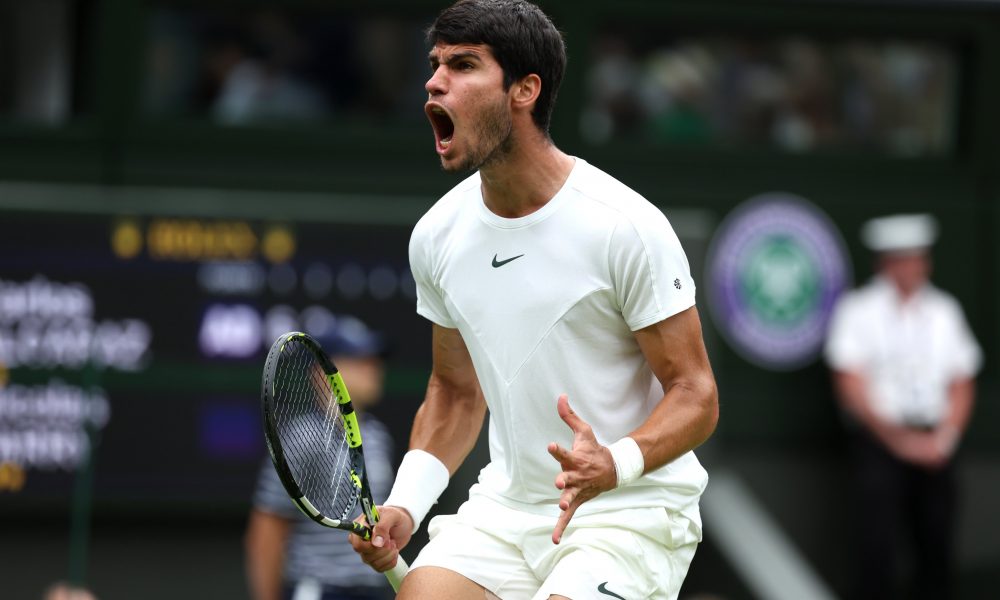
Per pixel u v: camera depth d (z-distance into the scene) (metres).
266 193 27.22
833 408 29.06
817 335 29.06
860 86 29.45
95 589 25.50
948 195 29.77
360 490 12.82
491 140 11.73
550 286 12.01
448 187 27.67
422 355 26.14
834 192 29.22
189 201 26.73
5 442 25.39
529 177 11.99
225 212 25.77
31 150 26.56
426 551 12.91
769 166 29.03
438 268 12.61
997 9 29.30
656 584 12.37
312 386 13.77
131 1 26.58
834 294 29.16
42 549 25.45
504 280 12.16
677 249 12.00
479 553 12.72
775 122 29.17
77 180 26.66
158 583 25.66
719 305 28.73
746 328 28.83
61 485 25.53
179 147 27.00
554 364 12.14
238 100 27.27
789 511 28.84
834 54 29.27
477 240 12.29
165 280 25.66
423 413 13.46
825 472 29.05
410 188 27.55
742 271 28.83
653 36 28.45
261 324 25.84
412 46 27.64
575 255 11.93
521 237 12.09
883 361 28.36
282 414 14.68
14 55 26.61
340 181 27.38
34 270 25.39
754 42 28.89
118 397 25.61
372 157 27.52
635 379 12.35
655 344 11.95
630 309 11.95
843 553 28.98
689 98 28.81
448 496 25.62
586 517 12.34
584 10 27.78
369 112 27.61
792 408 28.88
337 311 26.03
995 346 29.95
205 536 25.83
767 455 28.86
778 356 28.92
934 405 28.23
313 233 25.98
